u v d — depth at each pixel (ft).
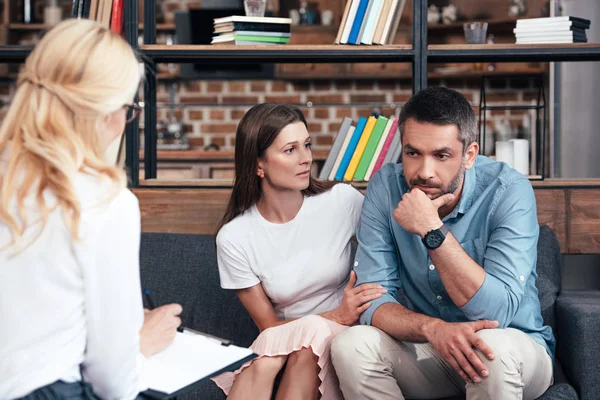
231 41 8.64
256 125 6.87
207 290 7.74
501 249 6.15
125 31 8.48
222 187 8.55
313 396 6.19
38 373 4.17
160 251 7.91
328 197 7.22
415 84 8.36
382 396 5.94
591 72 13.50
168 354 4.93
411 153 6.12
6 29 19.95
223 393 6.91
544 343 6.37
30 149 4.24
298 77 19.72
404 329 6.02
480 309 5.91
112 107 4.42
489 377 5.54
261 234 7.04
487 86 19.58
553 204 8.14
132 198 4.42
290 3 20.06
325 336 6.22
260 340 6.38
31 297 4.17
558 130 13.80
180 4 20.20
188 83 20.10
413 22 8.32
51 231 4.18
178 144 19.40
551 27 8.42
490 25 19.61
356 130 8.47
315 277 6.99
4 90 20.11
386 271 6.64
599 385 6.46
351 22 8.46
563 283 9.40
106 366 4.30
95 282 4.23
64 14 20.06
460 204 6.46
